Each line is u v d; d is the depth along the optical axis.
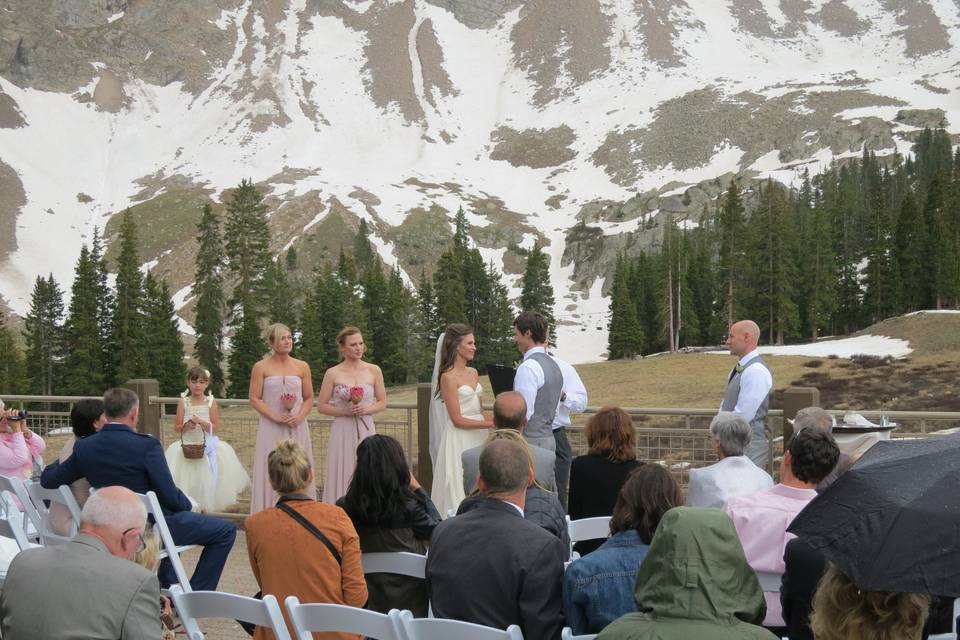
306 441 9.31
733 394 8.52
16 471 8.70
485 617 4.22
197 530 6.55
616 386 77.75
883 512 2.96
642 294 147.88
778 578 4.89
